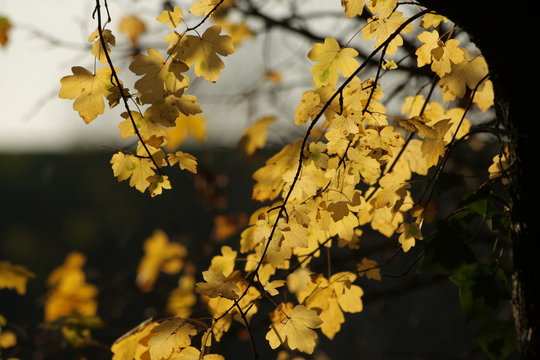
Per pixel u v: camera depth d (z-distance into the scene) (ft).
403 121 7.03
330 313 7.48
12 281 9.04
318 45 7.04
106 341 10.64
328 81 7.07
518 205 6.91
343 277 7.41
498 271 7.29
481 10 6.68
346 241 7.47
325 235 7.45
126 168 6.93
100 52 6.78
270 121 10.71
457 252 7.23
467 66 7.18
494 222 7.23
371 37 7.10
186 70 6.75
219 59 6.78
